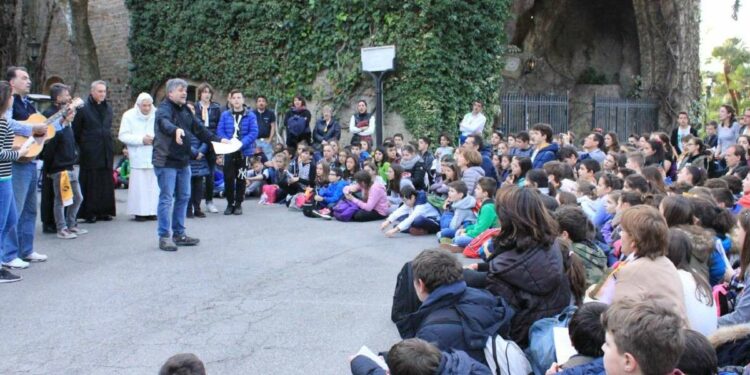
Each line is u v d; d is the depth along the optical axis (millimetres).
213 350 4613
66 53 21516
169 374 2623
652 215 3701
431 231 9016
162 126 7559
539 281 3955
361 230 9367
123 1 19438
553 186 7855
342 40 15430
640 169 8219
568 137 14266
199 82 17969
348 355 4523
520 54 22906
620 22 25031
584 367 2920
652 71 23688
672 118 23125
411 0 14289
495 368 3553
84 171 9477
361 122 14312
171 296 5898
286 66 16250
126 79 19594
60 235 8398
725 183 6934
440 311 3635
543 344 3660
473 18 14727
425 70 14281
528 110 20406
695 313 3650
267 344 4734
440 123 14422
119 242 8164
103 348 4633
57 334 4902
